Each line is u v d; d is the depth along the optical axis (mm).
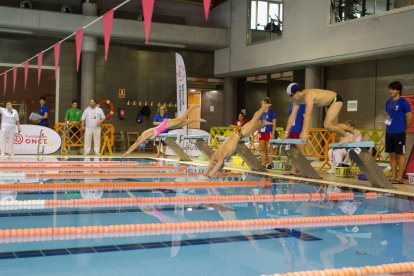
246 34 16172
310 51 13633
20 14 14086
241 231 3809
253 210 4809
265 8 15805
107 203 5141
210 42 16656
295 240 3521
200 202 5305
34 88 17750
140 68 17266
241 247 3268
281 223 4188
